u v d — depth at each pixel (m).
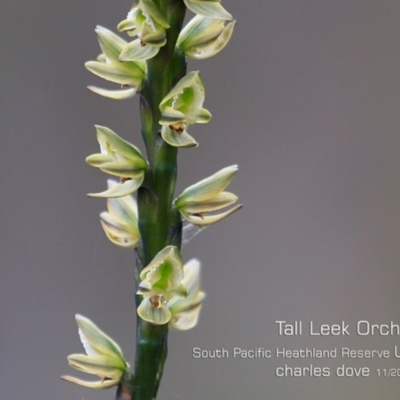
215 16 0.31
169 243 0.31
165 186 0.31
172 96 0.31
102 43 0.31
